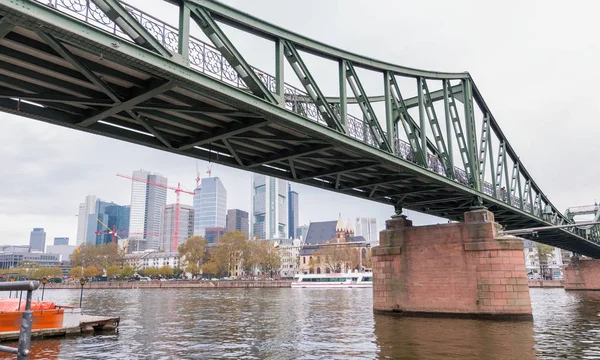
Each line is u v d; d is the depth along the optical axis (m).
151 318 39.34
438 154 32.19
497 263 34.22
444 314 35.53
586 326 29.86
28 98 16.33
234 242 150.88
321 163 27.62
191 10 16.09
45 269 188.50
